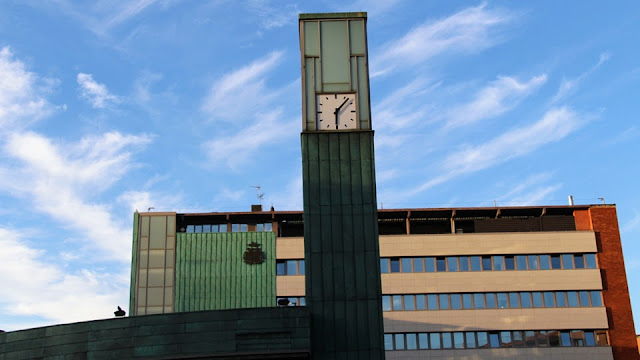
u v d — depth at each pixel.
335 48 48.66
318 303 42.66
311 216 44.34
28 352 45.41
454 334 80.44
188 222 88.12
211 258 84.19
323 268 43.34
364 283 43.12
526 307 81.12
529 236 83.38
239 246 84.62
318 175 45.22
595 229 84.44
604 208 85.44
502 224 86.31
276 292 82.69
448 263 82.69
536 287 81.56
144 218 86.00
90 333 43.94
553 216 86.06
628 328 80.31
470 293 81.75
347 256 43.62
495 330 80.38
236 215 87.00
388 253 82.81
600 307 81.00
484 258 82.88
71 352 44.06
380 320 42.41
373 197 44.78
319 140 45.97
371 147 45.91
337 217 44.38
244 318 42.09
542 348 79.75
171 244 84.81
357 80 47.91
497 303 81.31
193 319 42.44
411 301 81.50
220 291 82.94
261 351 41.38
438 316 80.75
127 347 42.78
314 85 47.66
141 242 84.88
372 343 42.03
